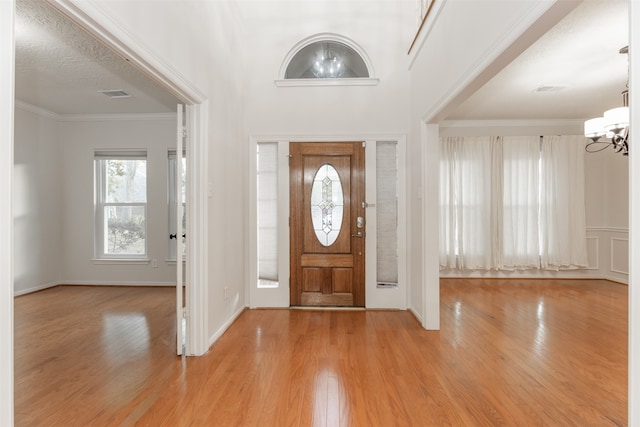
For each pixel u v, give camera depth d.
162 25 2.17
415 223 3.83
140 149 5.25
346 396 2.13
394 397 2.12
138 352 2.81
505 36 1.83
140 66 2.04
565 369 2.50
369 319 3.71
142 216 5.35
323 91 4.15
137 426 1.83
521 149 5.55
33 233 4.89
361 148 4.12
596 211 5.68
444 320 3.66
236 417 1.92
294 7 4.21
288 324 3.54
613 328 3.39
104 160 5.33
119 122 5.25
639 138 0.93
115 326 3.45
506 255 5.57
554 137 5.53
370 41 4.16
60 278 5.29
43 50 3.08
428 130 3.43
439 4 2.88
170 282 5.23
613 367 2.54
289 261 4.16
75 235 5.27
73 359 2.67
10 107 1.09
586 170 5.68
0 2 1.06
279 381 2.32
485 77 2.22
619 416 1.92
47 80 3.83
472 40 2.27
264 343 3.02
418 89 3.69
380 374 2.43
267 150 4.25
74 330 3.33
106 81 3.87
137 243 5.36
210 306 2.97
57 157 5.21
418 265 3.70
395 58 4.13
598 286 5.23
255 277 4.15
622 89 4.18
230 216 3.52
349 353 2.80
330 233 4.15
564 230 5.54
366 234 4.11
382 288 4.11
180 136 2.75
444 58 2.83
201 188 2.78
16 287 4.69
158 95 4.36
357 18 4.18
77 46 2.99
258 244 4.24
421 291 3.55
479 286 5.21
